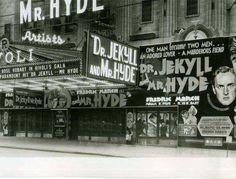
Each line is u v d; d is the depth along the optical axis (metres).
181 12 26.52
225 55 24.61
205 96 25.12
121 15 28.84
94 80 25.50
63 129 31.53
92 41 22.75
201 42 25.50
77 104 30.48
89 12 30.17
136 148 25.16
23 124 34.19
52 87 30.67
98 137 29.72
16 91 29.00
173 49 26.53
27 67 26.34
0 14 35.22
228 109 24.27
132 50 26.66
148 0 27.84
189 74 25.80
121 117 28.73
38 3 32.72
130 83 26.39
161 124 26.88
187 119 25.67
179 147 25.59
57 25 31.44
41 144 27.98
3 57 29.70
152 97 27.12
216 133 24.56
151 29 27.56
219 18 24.97
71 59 23.55
